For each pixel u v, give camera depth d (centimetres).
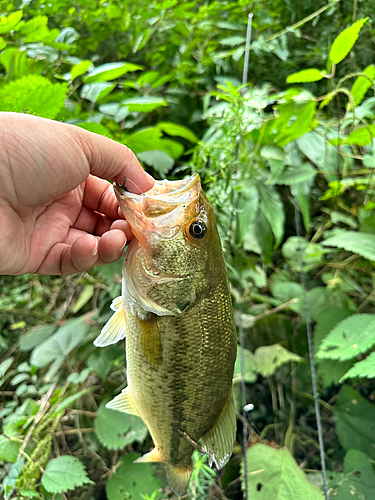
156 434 26
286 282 49
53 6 58
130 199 23
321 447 34
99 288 50
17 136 23
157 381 24
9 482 36
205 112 43
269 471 39
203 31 53
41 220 27
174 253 23
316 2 52
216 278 24
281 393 47
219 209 38
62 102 36
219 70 53
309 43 54
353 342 35
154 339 24
